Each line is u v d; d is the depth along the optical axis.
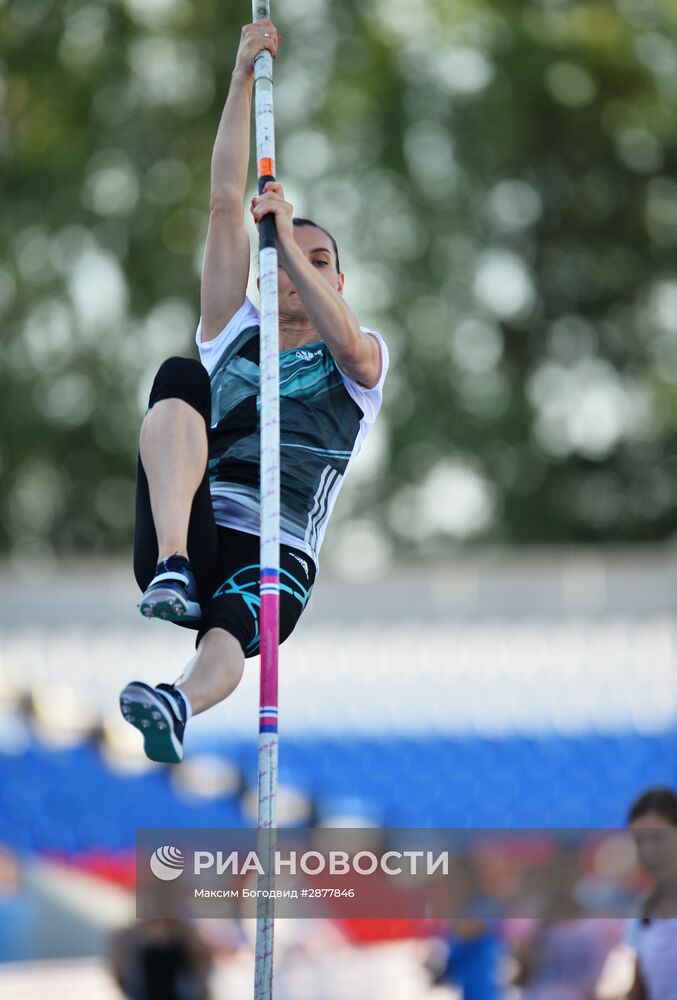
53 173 61.91
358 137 64.50
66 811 33.91
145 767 35.16
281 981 25.66
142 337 64.00
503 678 43.50
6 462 63.47
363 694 42.09
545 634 46.19
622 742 41.19
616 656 44.97
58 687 40.97
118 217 63.06
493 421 64.44
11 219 62.25
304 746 39.53
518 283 69.12
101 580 45.75
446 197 64.94
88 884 31.91
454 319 65.12
